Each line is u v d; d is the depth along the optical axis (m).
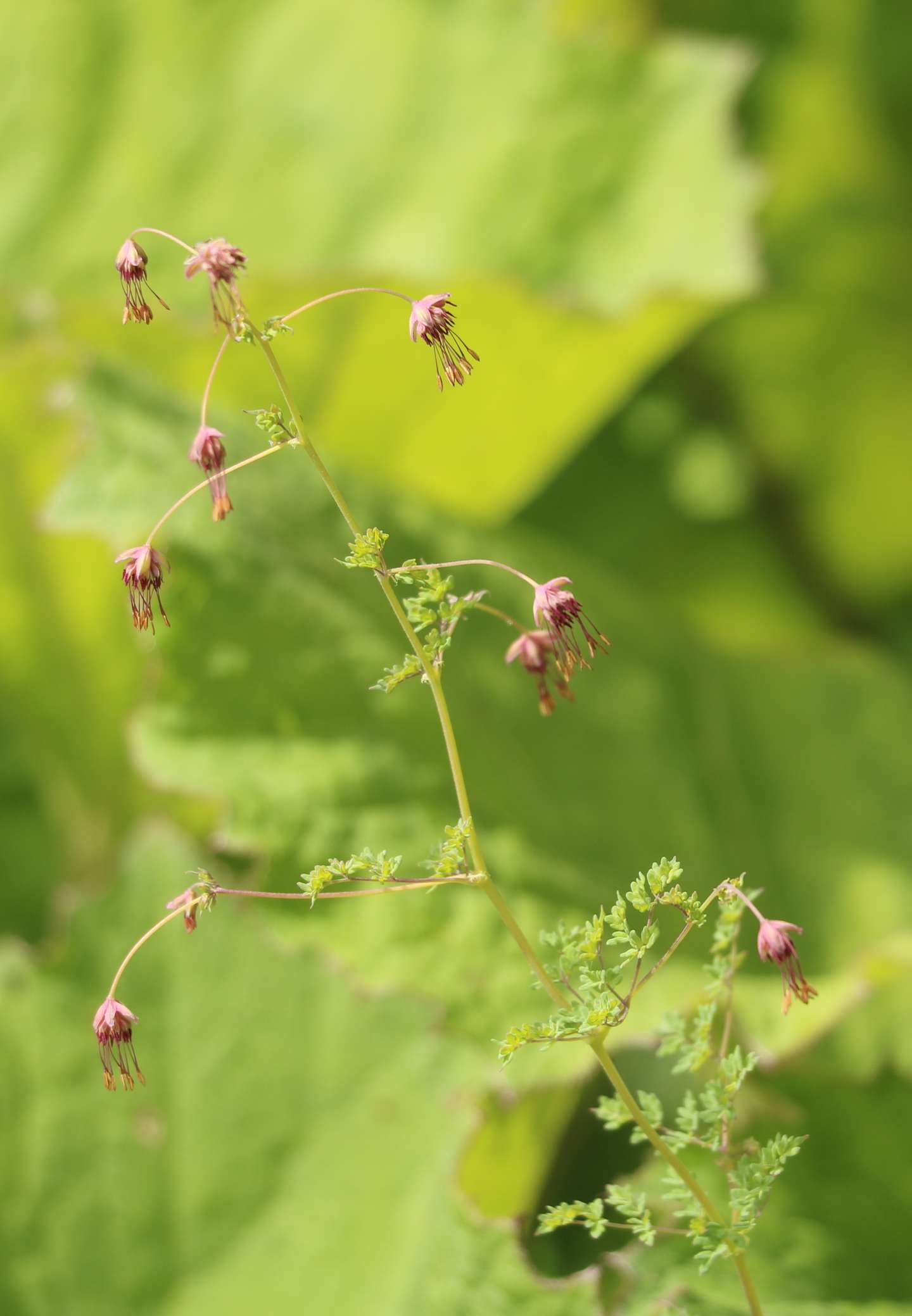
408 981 0.75
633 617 1.03
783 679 1.05
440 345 0.64
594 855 0.83
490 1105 0.77
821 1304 0.73
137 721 0.77
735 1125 0.75
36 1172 0.78
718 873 0.89
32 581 0.88
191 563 0.78
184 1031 0.80
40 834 0.99
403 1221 0.77
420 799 0.78
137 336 0.99
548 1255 0.78
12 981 0.80
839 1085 0.76
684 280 1.08
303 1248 0.77
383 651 0.80
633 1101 0.67
